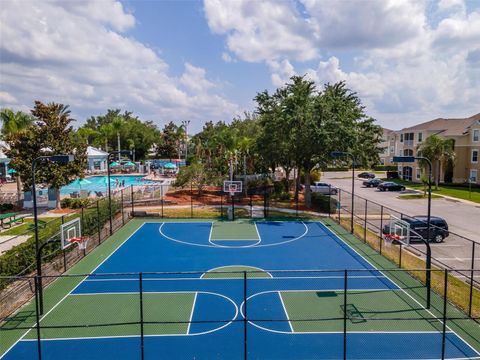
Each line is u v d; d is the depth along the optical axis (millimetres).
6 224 30969
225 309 16469
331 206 42250
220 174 51844
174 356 12875
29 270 18969
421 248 26281
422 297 17656
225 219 36844
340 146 36531
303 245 27422
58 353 13047
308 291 18453
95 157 75000
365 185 65500
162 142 118562
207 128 100938
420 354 12914
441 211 40906
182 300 17453
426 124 72562
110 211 29953
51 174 35406
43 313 16141
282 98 40219
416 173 68875
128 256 24719
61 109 37688
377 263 22969
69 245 21438
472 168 61219
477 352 13039
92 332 14484
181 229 32719
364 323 15125
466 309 16266
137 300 17484
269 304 16953
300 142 37344
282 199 47781
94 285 19422
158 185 46781
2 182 61062
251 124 75562
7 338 14055
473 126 60688
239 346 13523
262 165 53188
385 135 99938
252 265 22797
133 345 13570
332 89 41250
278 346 13500
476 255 24391
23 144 34594
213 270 21859
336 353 13039
